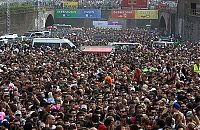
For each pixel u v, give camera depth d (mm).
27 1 143375
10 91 30578
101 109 25234
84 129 21938
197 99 28562
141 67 47875
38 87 32312
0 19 105000
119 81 37812
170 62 50906
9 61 49594
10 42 84875
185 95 30078
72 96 29047
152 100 29125
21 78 36000
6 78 35906
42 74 39594
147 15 137375
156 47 74688
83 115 24094
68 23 150500
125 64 49562
